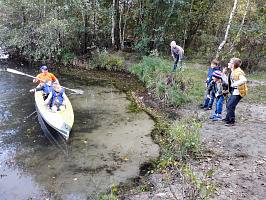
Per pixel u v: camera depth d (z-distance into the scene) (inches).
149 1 559.8
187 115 273.7
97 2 553.0
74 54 621.6
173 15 563.5
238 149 170.7
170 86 353.4
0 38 547.5
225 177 136.6
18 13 551.2
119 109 311.9
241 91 193.8
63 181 156.9
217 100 238.1
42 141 215.5
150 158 188.7
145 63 450.6
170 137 223.6
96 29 597.9
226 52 488.7
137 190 144.5
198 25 654.5
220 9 601.3
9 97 335.6
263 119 223.8
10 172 166.6
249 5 517.3
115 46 674.8
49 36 518.0
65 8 529.3
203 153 176.9
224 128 213.6
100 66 583.2
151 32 604.1
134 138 226.1
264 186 120.5
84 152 197.3
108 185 152.6
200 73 445.7
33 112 284.2
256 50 484.4
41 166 174.9
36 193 144.3
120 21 644.7
